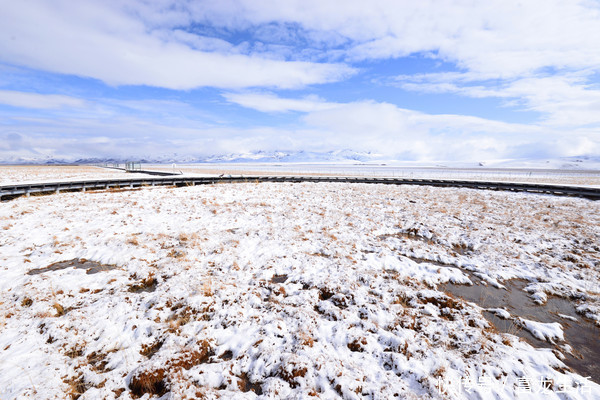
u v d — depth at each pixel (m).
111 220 14.88
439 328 6.51
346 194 26.78
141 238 12.23
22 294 7.43
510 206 21.83
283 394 4.59
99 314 6.80
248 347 5.79
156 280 8.66
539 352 5.89
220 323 6.61
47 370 4.96
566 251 11.92
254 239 12.63
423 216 17.83
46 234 12.41
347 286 8.41
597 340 6.64
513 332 6.78
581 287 8.98
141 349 5.77
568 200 24.84
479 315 7.14
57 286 8.00
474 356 5.64
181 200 21.19
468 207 21.16
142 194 23.80
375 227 15.18
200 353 5.61
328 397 4.51
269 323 6.54
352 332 6.23
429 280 9.25
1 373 4.84
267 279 9.12
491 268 10.39
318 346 5.77
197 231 13.58
